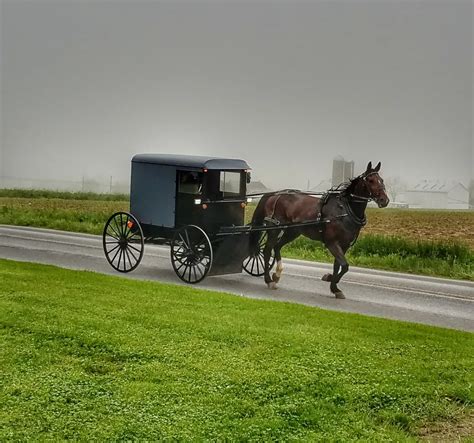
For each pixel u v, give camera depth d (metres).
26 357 9.42
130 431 7.25
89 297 13.08
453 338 11.68
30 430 7.19
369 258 24.67
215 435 7.29
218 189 17.12
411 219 54.31
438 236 41.31
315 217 16.02
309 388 8.73
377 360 9.95
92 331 10.56
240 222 17.58
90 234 29.64
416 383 9.17
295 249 26.25
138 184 18.27
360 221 15.88
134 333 10.59
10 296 12.77
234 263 17.23
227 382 8.75
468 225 49.12
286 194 16.91
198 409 7.88
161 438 7.13
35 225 33.44
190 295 13.94
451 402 8.80
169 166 17.53
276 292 16.30
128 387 8.41
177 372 9.03
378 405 8.51
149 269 19.03
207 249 16.52
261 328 11.27
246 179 17.67
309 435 7.49
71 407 7.81
